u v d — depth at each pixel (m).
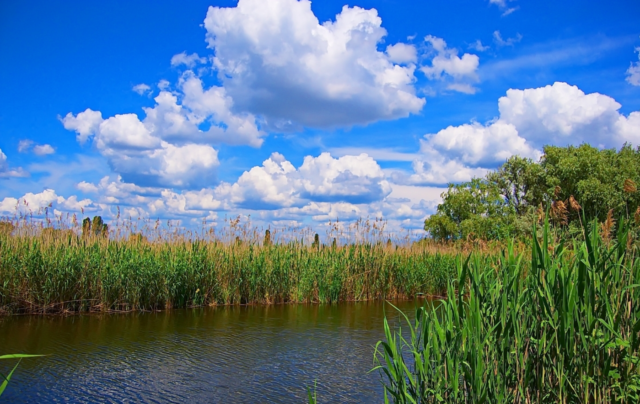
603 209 29.81
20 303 14.38
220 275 18.12
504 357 4.77
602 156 37.31
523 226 30.48
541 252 4.89
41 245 15.10
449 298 5.22
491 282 5.35
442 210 42.41
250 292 18.55
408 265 22.08
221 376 8.84
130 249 16.62
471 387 4.62
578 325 4.44
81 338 11.55
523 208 41.66
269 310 17.08
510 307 4.86
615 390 4.45
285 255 19.67
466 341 4.70
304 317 15.59
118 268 15.62
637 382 4.31
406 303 19.77
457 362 4.57
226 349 10.91
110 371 8.98
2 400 7.36
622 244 4.68
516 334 4.72
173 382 8.43
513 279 4.92
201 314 15.75
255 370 9.26
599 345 4.39
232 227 19.88
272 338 12.20
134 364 9.47
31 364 9.27
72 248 15.38
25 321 13.30
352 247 21.39
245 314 16.02
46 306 14.36
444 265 22.30
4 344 10.71
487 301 5.19
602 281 4.65
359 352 10.77
